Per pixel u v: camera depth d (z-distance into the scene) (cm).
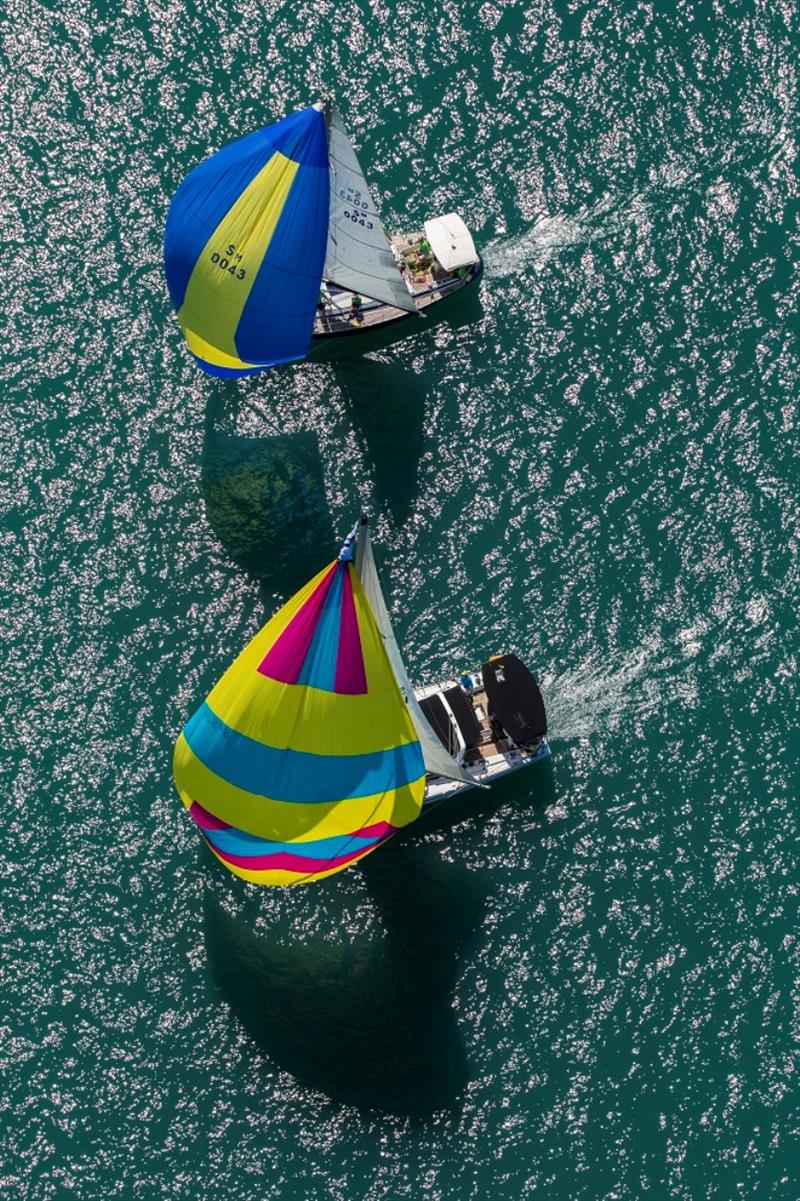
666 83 7706
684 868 6538
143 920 6475
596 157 7594
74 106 7756
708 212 7512
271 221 6406
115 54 7825
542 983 6388
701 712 6762
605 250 7469
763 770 6662
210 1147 6166
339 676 5731
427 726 6166
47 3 7906
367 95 7706
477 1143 6175
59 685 6819
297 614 5700
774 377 7256
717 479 7100
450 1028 6331
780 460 7125
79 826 6606
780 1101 6191
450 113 7662
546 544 7006
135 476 7144
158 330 7369
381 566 6975
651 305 7381
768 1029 6291
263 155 6353
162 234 7538
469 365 7294
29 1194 6100
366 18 7819
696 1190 6088
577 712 6769
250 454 7169
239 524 7056
